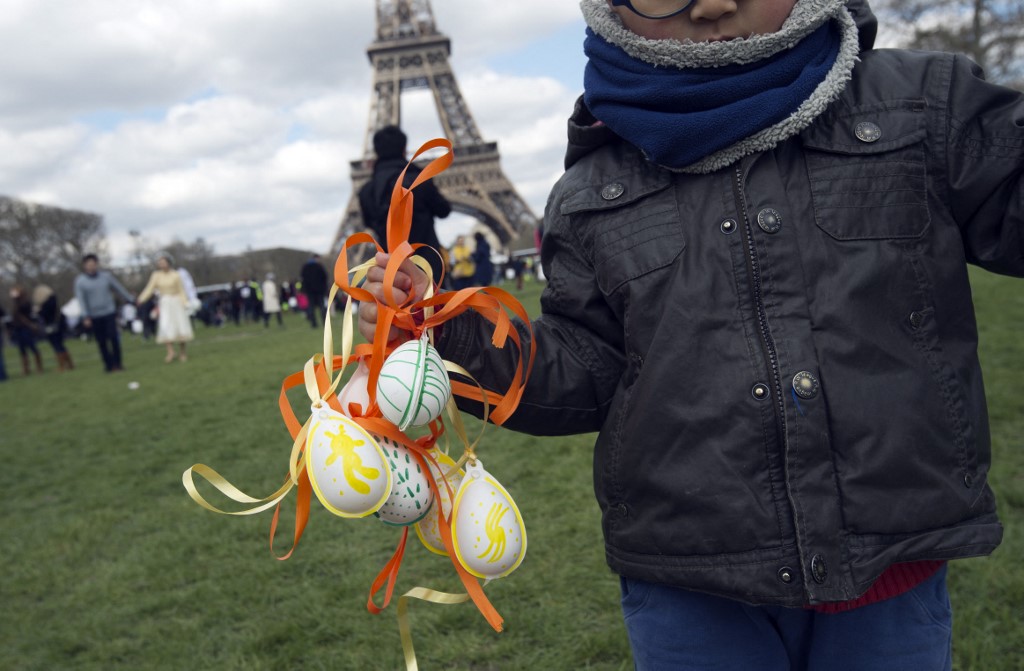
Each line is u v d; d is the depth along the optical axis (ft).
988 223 4.52
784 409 4.31
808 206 4.52
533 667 9.14
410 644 4.85
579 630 9.77
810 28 4.38
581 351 5.13
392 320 4.58
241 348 56.13
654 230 4.73
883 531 4.24
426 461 4.76
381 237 24.03
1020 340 22.16
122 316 135.85
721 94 4.41
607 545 4.95
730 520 4.36
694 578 4.47
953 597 9.34
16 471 21.91
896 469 4.25
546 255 5.41
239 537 14.46
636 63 4.69
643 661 4.83
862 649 4.47
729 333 4.48
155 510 16.79
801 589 4.26
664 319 4.58
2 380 54.44
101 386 40.63
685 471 4.47
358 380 4.71
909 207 4.48
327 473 4.21
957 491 4.33
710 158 4.59
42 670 10.52
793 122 4.42
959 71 4.62
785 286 4.44
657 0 4.53
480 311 4.81
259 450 20.79
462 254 55.72
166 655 10.39
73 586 13.17
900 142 4.50
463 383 4.95
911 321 4.42
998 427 14.96
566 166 5.50
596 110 4.89
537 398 5.06
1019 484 12.11
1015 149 4.34
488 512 4.64
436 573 11.87
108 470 20.77
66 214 199.41
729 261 4.52
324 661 9.84
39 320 61.31
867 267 4.39
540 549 12.10
